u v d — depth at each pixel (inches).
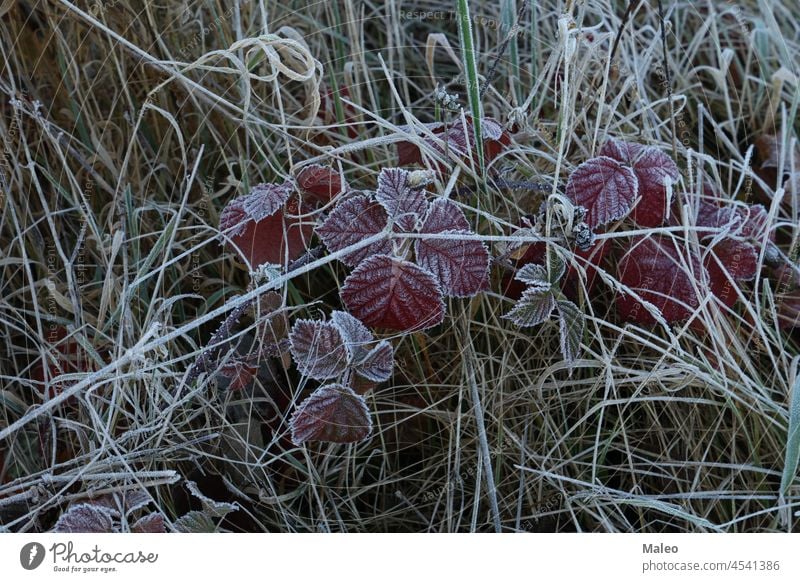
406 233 35.9
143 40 40.1
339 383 35.6
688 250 37.4
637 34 42.3
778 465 38.2
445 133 37.0
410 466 38.6
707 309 38.1
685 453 38.7
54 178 40.1
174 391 37.7
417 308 35.7
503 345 38.5
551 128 40.1
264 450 37.3
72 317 39.3
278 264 36.7
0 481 37.5
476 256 36.0
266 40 37.0
